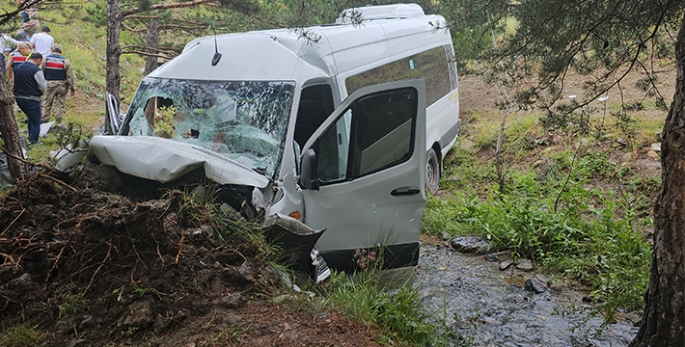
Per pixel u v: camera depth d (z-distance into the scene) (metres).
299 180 5.40
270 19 10.23
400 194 5.38
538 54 5.93
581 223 7.39
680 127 3.30
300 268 4.87
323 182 5.22
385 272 5.98
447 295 5.95
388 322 4.34
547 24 5.67
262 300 4.17
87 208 4.46
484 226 7.56
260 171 5.36
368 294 4.55
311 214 5.20
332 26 7.52
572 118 6.30
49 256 4.06
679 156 3.31
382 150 5.30
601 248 6.82
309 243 4.77
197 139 5.89
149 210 4.17
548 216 7.41
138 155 4.90
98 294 3.90
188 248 4.29
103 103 14.89
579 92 11.52
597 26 5.66
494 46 6.77
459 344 4.77
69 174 5.07
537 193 8.81
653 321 3.55
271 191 5.01
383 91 5.26
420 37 9.20
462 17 6.21
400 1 10.62
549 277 6.48
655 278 3.53
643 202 8.34
